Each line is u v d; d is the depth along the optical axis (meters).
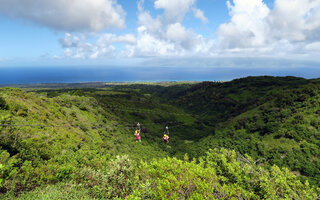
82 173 11.27
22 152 15.43
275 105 79.94
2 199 8.27
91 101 79.62
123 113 92.88
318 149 47.78
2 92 34.59
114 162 9.28
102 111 74.75
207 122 118.06
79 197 8.94
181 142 81.56
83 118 53.16
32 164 14.10
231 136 72.88
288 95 80.38
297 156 48.75
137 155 47.97
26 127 23.97
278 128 61.88
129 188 8.71
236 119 86.31
